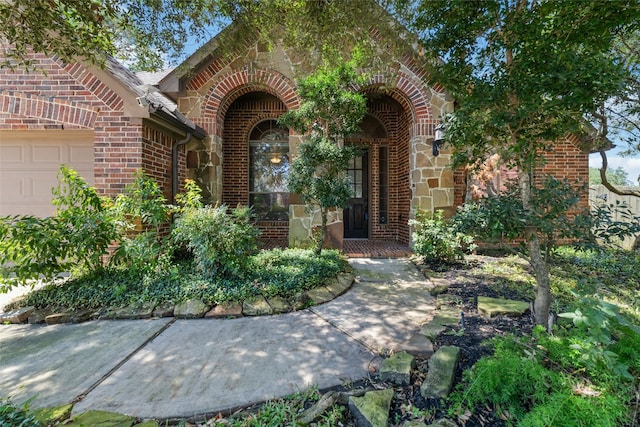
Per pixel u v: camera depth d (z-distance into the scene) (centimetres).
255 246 472
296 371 254
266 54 704
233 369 258
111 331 336
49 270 388
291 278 446
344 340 311
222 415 207
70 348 297
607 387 191
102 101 522
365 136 930
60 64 523
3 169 598
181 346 300
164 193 608
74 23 339
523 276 520
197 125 708
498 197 293
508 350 228
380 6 371
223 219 445
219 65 712
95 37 351
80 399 218
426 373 243
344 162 528
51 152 600
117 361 272
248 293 409
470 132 296
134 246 430
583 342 212
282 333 329
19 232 370
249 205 887
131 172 524
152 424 196
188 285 413
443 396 210
